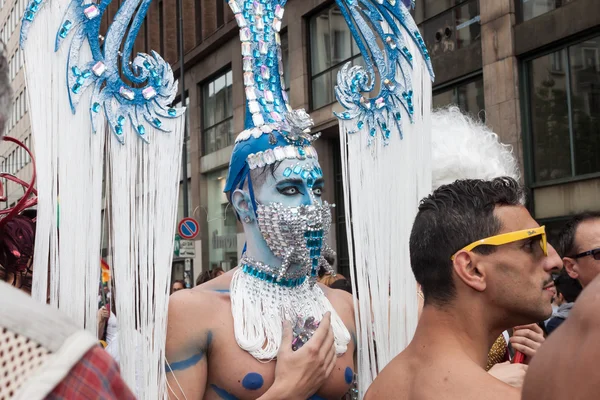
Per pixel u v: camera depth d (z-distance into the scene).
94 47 1.43
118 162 1.44
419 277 1.16
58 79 1.38
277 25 1.70
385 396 1.13
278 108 1.66
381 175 1.84
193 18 11.95
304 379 1.44
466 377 1.02
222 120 11.71
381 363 1.76
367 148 1.82
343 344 1.66
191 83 12.48
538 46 7.07
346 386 1.65
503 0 7.34
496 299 1.10
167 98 1.52
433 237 1.13
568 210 7.07
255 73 1.65
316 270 1.63
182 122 1.54
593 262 2.15
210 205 12.30
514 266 1.09
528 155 7.37
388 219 1.83
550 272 1.14
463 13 7.98
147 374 1.39
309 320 1.58
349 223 1.78
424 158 1.92
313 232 1.56
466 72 7.90
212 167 12.00
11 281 1.58
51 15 1.38
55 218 1.34
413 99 1.91
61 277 1.34
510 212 1.12
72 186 1.37
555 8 7.00
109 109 1.44
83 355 0.67
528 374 0.78
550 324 2.33
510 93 7.31
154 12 12.41
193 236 8.66
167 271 1.47
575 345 0.72
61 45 1.38
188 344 1.48
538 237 1.11
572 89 6.89
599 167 6.72
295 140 1.57
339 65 9.49
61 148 1.37
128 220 1.44
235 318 1.52
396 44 1.90
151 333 1.42
